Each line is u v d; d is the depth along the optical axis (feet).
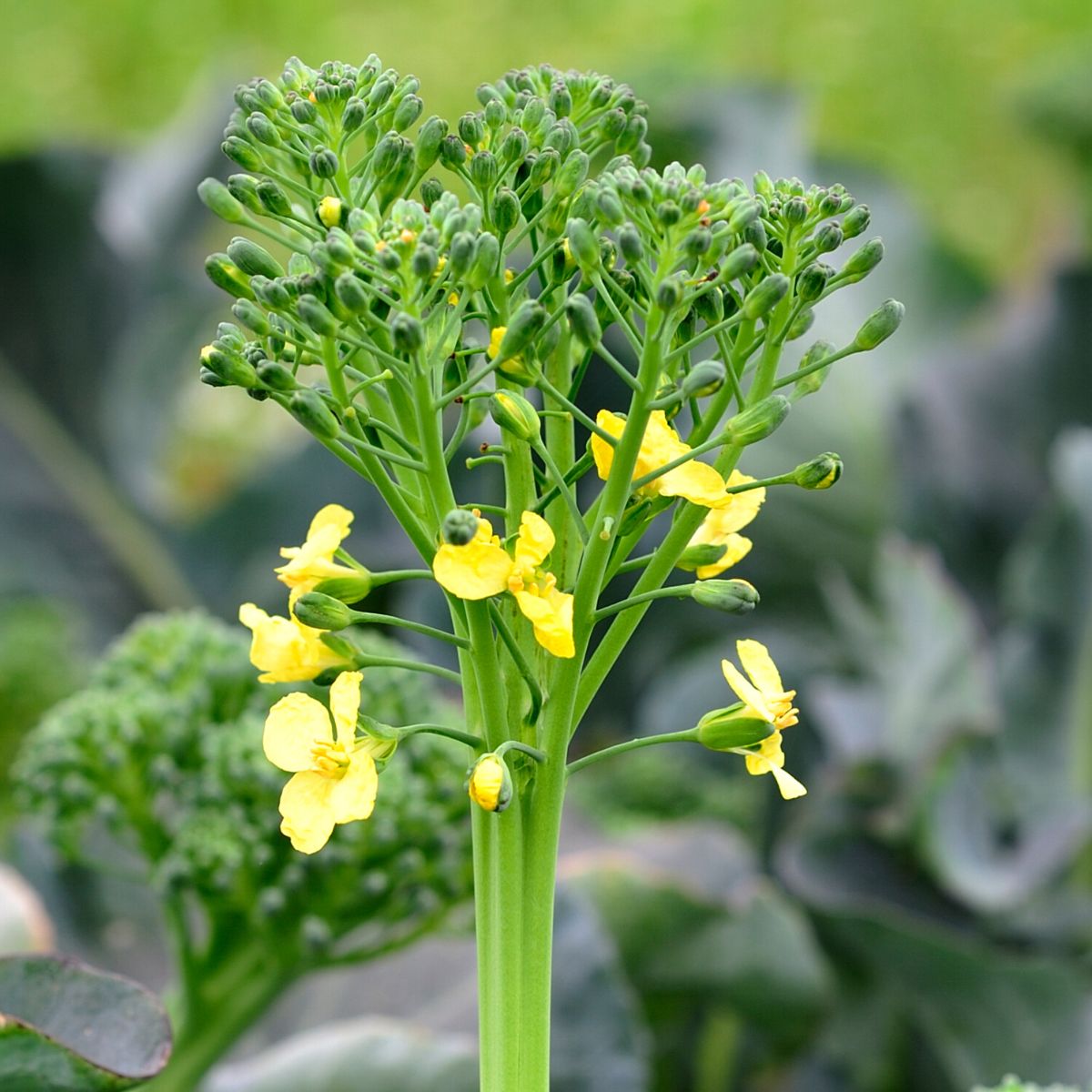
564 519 2.91
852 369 6.56
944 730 4.56
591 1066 3.58
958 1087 4.70
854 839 4.89
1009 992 4.41
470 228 2.84
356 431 2.87
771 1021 4.54
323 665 2.86
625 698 6.43
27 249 6.82
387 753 2.85
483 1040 2.92
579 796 5.80
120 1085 3.06
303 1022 3.90
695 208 2.83
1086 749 5.16
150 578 6.85
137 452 6.95
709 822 5.75
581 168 2.90
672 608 6.30
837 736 5.01
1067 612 5.22
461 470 5.77
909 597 4.87
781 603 6.37
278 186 3.00
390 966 3.98
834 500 6.32
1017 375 6.20
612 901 4.28
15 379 6.84
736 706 2.88
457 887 3.30
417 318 2.84
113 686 3.40
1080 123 8.09
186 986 3.33
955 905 4.80
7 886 3.40
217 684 3.34
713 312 2.88
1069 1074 4.37
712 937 4.36
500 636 2.90
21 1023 3.01
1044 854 4.70
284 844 3.27
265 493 6.79
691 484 2.85
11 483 6.76
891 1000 4.78
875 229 7.18
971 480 6.05
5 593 6.59
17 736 5.97
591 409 5.89
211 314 7.07
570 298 2.82
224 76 7.78
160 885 3.28
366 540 6.39
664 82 8.00
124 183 7.44
